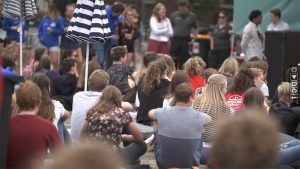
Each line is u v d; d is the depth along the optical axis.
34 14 23.66
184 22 44.47
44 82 16.94
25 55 26.38
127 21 43.00
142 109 22.16
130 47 43.12
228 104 19.44
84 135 16.91
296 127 20.05
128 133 17.72
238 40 43.53
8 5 23.28
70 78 26.66
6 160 13.95
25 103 14.18
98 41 22.52
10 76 12.88
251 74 20.86
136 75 26.94
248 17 39.66
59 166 6.06
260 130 6.31
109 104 16.81
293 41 35.38
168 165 17.25
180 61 44.84
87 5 22.27
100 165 6.09
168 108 17.48
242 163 6.25
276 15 37.28
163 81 22.20
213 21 96.12
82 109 19.14
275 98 22.77
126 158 17.62
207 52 51.59
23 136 13.97
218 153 6.34
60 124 18.55
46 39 40.41
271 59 35.56
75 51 38.03
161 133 17.20
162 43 43.16
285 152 18.23
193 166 17.22
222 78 19.23
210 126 18.83
